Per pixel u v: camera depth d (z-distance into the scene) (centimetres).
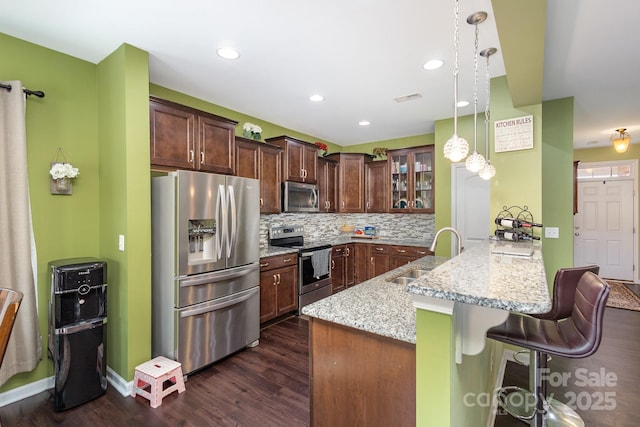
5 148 199
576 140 524
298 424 189
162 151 252
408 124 430
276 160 391
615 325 357
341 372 137
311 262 404
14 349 204
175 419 193
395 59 244
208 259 259
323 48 227
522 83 220
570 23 195
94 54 235
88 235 244
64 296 204
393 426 123
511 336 151
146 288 231
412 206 465
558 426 188
